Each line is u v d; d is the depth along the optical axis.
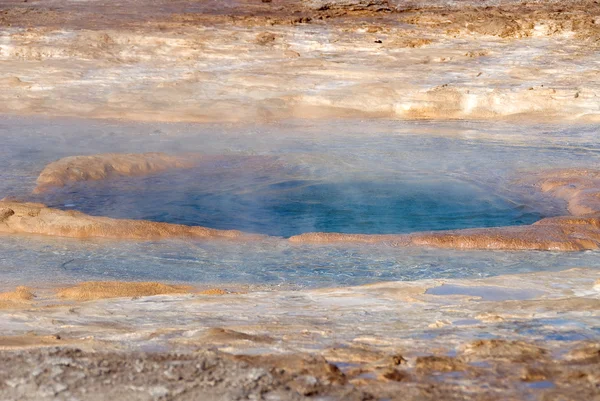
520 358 3.29
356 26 29.91
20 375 2.79
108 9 33.16
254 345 3.64
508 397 2.76
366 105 21.33
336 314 4.78
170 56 26.12
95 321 4.67
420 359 3.21
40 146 16.28
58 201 11.52
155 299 5.63
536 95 21.12
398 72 24.05
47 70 24.34
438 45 27.52
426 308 4.93
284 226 10.33
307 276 7.48
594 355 3.30
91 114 20.33
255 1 35.81
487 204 11.53
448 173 13.59
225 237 9.33
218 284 7.07
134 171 13.48
